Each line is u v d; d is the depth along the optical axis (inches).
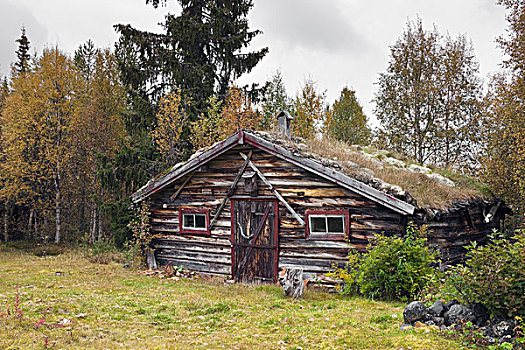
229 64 1117.1
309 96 1181.7
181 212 570.9
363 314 332.8
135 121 1007.0
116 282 495.2
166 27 1089.4
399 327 289.0
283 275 425.4
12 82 1029.2
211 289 459.8
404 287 378.3
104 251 746.8
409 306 295.0
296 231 484.1
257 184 511.2
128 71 1020.5
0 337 262.2
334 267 453.4
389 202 418.6
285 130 565.3
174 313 351.9
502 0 741.9
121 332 292.5
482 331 254.7
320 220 474.6
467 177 666.2
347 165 485.4
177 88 1019.9
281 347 263.6
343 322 309.4
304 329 299.7
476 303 270.2
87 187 1067.3
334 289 448.5
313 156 482.6
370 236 441.7
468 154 976.9
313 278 469.1
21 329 280.1
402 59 1037.2
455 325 269.6
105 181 926.4
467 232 554.3
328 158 498.0
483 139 916.6
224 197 535.5
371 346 254.4
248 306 377.7
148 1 1089.4
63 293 415.2
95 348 253.9
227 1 1131.3
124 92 1144.8
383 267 387.5
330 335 281.6
